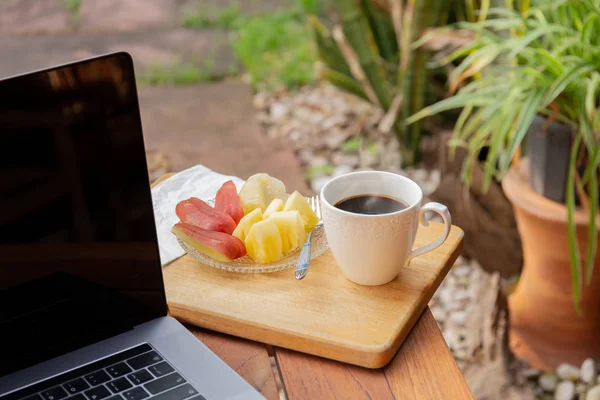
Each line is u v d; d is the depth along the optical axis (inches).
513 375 68.3
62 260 31.4
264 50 140.6
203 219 39.8
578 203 65.9
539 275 69.7
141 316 33.9
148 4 160.4
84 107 30.7
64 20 153.3
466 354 71.6
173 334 33.3
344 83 108.9
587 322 69.9
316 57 133.2
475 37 79.1
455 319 77.8
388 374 32.9
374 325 34.0
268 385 32.4
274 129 116.9
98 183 31.6
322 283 37.3
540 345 71.6
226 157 105.2
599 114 61.6
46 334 31.6
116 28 149.9
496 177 83.4
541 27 64.6
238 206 41.1
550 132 64.3
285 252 38.9
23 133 29.4
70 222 31.3
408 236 35.5
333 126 116.6
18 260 30.4
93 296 32.5
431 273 37.9
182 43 144.2
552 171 65.6
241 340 35.2
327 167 105.7
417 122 98.3
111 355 32.0
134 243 32.9
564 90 63.7
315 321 34.3
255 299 36.1
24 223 30.3
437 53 95.1
